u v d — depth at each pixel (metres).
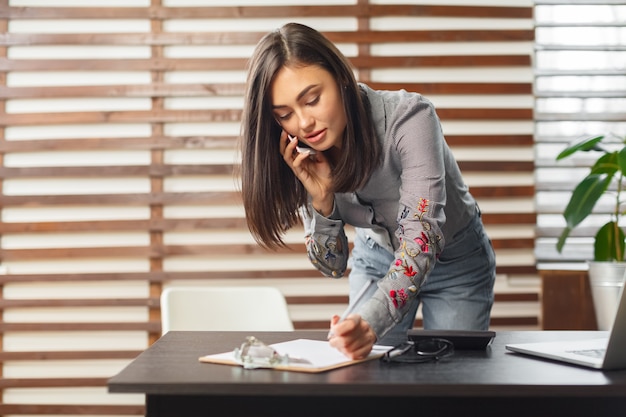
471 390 1.31
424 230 1.73
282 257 3.65
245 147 1.85
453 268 2.30
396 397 1.35
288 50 1.72
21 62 3.62
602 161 3.43
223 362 1.50
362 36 3.63
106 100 3.65
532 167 3.69
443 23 3.66
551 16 3.83
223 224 3.63
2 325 3.59
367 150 1.82
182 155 3.66
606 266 3.32
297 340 1.73
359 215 2.10
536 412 1.36
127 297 3.64
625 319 1.39
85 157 3.66
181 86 3.63
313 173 1.90
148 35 3.62
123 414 3.60
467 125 3.69
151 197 3.63
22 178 3.64
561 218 3.79
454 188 2.15
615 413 1.36
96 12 3.63
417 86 3.65
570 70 3.82
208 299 2.58
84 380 3.59
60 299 3.61
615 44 3.84
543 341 1.78
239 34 3.63
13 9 3.62
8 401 3.62
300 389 1.31
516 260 3.69
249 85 1.79
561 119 3.79
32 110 3.65
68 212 3.65
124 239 3.66
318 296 3.62
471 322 2.32
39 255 3.62
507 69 3.69
